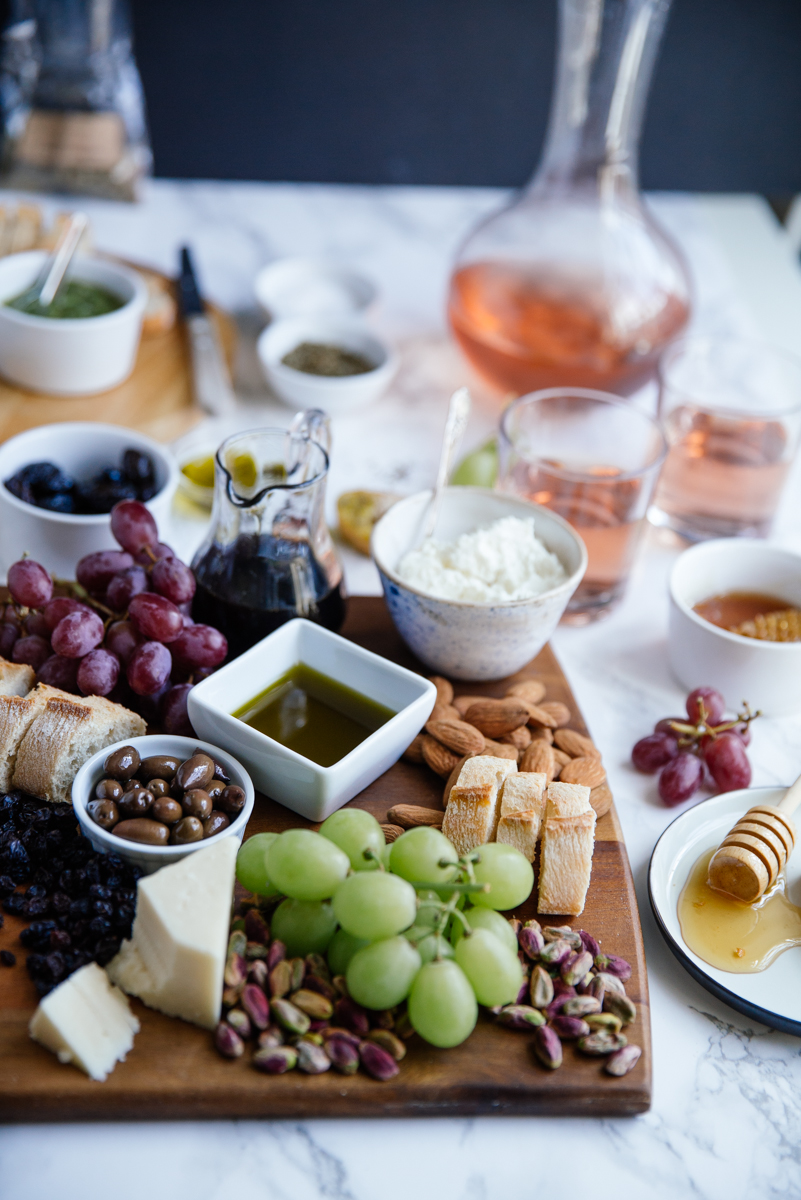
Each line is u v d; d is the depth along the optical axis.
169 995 0.56
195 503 0.82
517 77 1.41
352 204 1.17
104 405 0.86
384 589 0.70
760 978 0.60
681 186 1.54
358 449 0.89
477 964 0.56
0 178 1.08
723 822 0.66
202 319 0.91
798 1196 0.55
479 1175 0.55
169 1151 0.55
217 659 0.67
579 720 0.70
